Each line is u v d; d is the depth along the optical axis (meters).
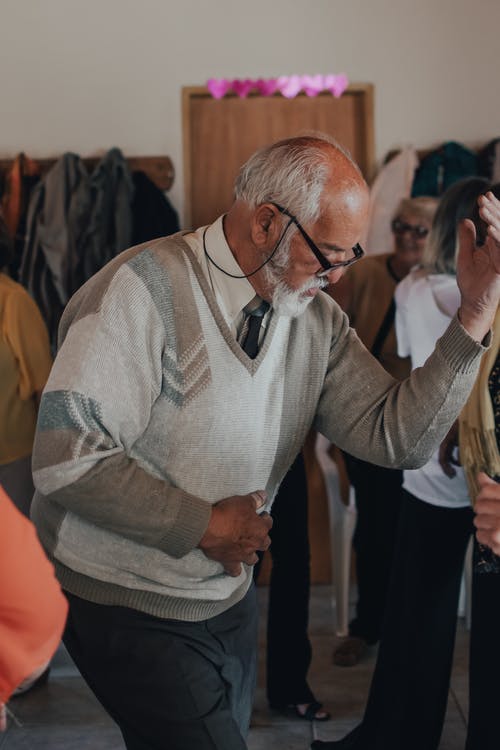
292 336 1.82
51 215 4.11
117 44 4.31
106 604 1.71
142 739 1.72
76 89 4.34
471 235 1.71
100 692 1.75
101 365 1.60
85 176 4.14
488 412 2.16
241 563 1.89
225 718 1.71
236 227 1.71
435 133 4.36
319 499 4.30
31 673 1.27
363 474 3.43
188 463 1.70
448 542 2.46
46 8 4.30
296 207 1.61
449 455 2.39
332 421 1.91
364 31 4.30
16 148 4.37
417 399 1.78
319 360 1.86
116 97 4.34
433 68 4.32
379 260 3.62
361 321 3.58
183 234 1.79
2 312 2.90
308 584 2.96
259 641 3.56
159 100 4.34
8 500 1.24
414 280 2.63
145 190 4.19
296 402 1.85
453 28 4.29
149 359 1.65
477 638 2.27
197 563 1.73
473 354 1.72
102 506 1.60
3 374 2.89
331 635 3.63
